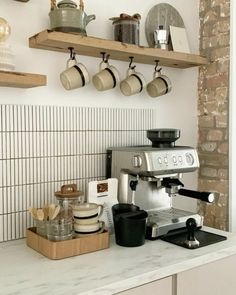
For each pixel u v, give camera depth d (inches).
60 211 57.1
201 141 89.0
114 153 69.3
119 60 75.5
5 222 62.0
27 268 49.4
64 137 68.2
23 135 63.2
